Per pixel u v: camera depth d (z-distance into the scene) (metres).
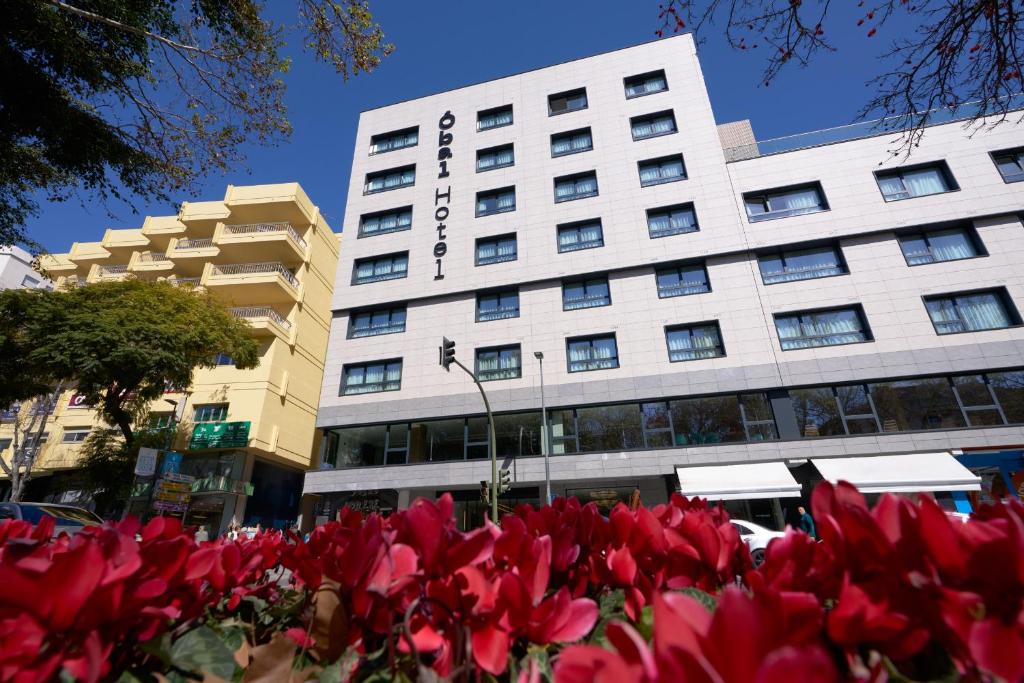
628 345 18.56
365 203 24.59
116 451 21.36
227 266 27.55
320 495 19.64
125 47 9.48
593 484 17.75
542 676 0.75
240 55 9.43
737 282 18.39
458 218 22.89
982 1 4.78
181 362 17.55
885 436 15.02
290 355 26.61
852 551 0.72
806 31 5.29
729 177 20.09
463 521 17.64
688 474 15.70
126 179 10.66
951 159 17.94
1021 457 13.79
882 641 0.61
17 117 9.28
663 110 22.27
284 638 0.91
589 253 20.48
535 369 19.22
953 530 0.63
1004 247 16.44
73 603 0.65
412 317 21.55
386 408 20.14
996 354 15.30
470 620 0.79
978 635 0.54
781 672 0.32
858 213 18.12
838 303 17.16
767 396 16.80
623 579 1.00
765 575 0.81
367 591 0.78
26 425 29.48
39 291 17.19
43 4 8.20
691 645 0.40
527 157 23.25
